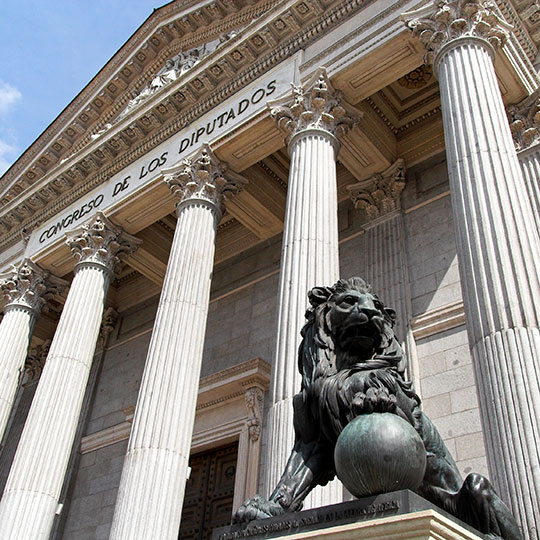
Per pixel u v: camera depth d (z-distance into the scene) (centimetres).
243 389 2159
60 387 1953
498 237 1105
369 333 546
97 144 2470
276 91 1938
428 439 515
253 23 2083
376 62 1733
